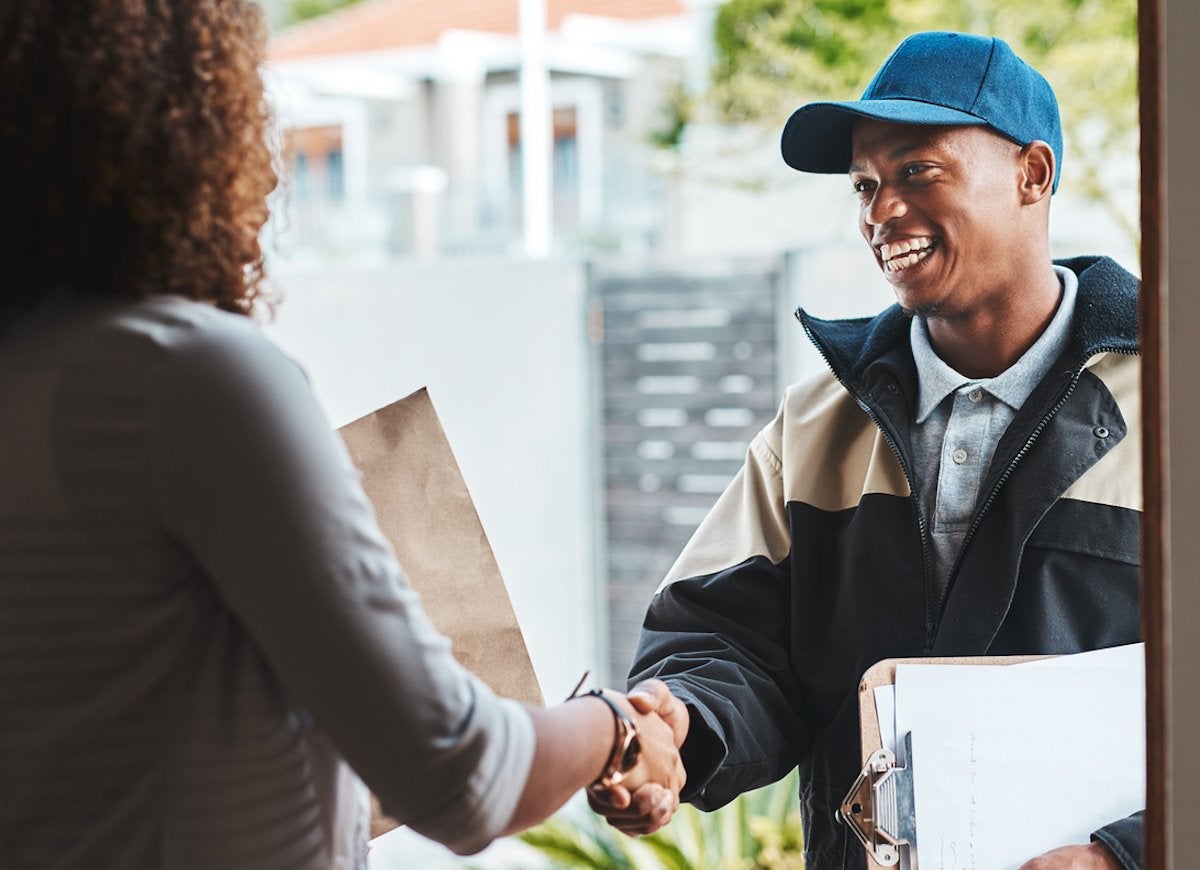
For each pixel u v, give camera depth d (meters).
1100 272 1.34
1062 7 5.24
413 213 8.34
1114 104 5.16
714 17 6.45
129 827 0.93
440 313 5.74
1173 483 0.95
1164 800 0.96
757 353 5.04
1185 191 0.93
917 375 1.42
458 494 1.33
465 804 0.92
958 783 1.26
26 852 0.94
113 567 0.91
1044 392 1.33
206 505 0.90
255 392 0.91
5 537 0.92
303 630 0.90
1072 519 1.32
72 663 0.92
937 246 1.33
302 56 10.89
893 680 1.29
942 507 1.38
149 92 0.94
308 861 0.97
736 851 3.26
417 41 10.52
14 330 0.94
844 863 1.41
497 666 1.32
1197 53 0.92
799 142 1.42
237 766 0.94
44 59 0.91
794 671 1.46
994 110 1.30
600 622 5.47
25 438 0.91
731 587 1.48
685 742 1.34
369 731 0.90
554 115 9.46
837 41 5.78
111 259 0.94
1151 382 0.95
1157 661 0.95
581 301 5.42
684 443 5.24
